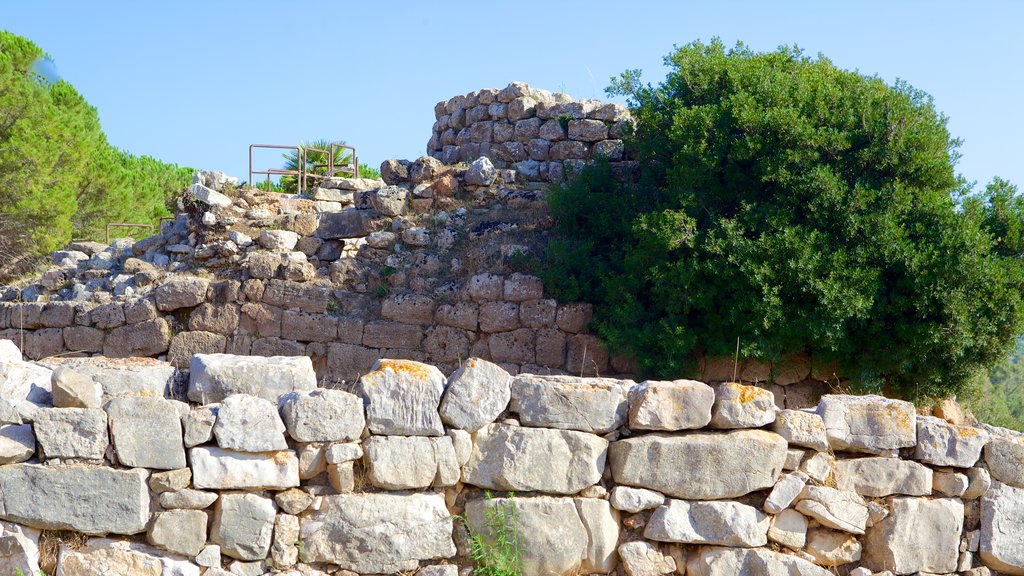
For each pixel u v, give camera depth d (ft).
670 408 18.20
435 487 17.85
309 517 17.28
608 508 17.93
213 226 50.39
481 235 47.09
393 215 49.19
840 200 36.96
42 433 16.51
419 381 17.74
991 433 19.94
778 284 36.58
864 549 18.63
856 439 18.61
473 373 17.93
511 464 17.80
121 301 48.03
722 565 17.85
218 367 18.31
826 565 18.42
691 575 18.03
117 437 16.67
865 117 38.83
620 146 53.83
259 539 16.85
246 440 16.93
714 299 38.19
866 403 18.85
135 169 109.09
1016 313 35.50
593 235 44.27
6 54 85.51
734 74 43.16
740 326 37.27
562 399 18.08
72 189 86.28
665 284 38.52
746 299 36.70
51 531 16.63
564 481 17.89
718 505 17.97
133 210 96.32
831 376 38.73
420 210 50.47
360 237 49.06
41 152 82.48
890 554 18.42
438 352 43.50
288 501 17.12
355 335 44.65
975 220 37.01
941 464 18.90
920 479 18.72
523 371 41.83
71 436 16.58
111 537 16.69
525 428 17.99
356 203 50.37
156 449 16.74
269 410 17.13
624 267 40.96
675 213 38.19
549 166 54.54
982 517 19.06
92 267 54.08
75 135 87.71
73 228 88.89
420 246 47.62
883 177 38.88
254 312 45.88
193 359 18.97
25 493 16.35
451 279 45.24
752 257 36.63
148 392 17.65
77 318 48.32
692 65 44.93
